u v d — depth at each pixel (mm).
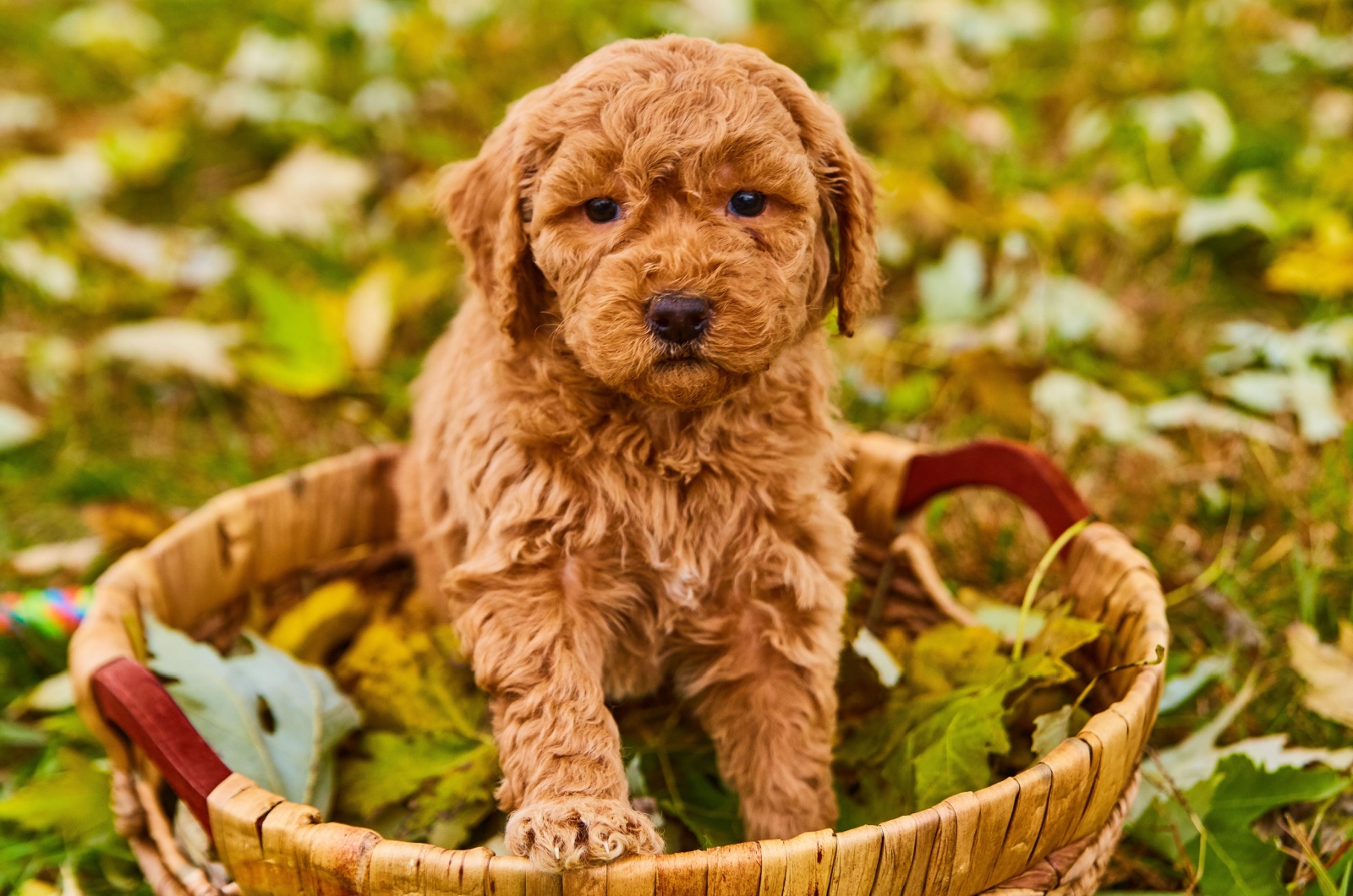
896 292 1309
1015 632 912
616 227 735
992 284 1283
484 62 1564
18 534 1058
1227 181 1368
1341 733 861
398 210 1379
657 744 846
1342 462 997
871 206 807
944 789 785
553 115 750
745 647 792
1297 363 1083
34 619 948
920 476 945
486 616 768
